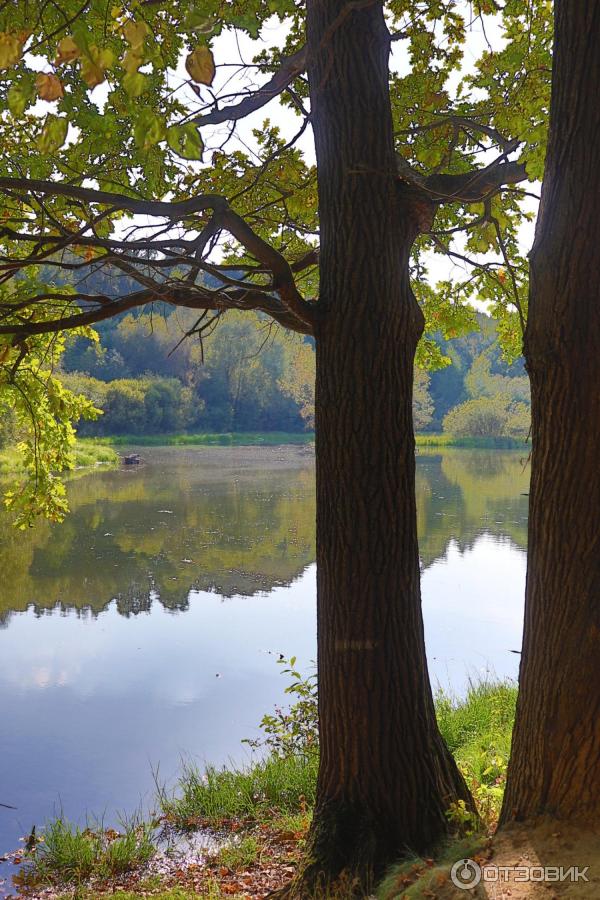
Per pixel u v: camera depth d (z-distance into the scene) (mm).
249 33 5004
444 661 11961
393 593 4512
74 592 16359
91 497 30781
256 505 28766
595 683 3748
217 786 7699
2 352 5168
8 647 12812
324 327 4520
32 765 8641
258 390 73688
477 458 53500
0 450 37812
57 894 5910
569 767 3777
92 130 5352
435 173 5312
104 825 7285
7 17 3369
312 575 18000
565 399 3811
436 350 8477
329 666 4578
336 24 3553
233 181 6320
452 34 6156
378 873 4223
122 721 9891
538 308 3895
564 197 3766
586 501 3777
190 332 4848
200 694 10805
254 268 4652
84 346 72750
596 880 3357
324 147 4496
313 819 4617
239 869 6020
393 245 4492
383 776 4465
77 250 5496
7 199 5504
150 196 5734
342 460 4477
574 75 3713
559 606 3842
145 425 69500
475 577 17641
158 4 4867
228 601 15734
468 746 7609
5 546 20891
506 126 5758
